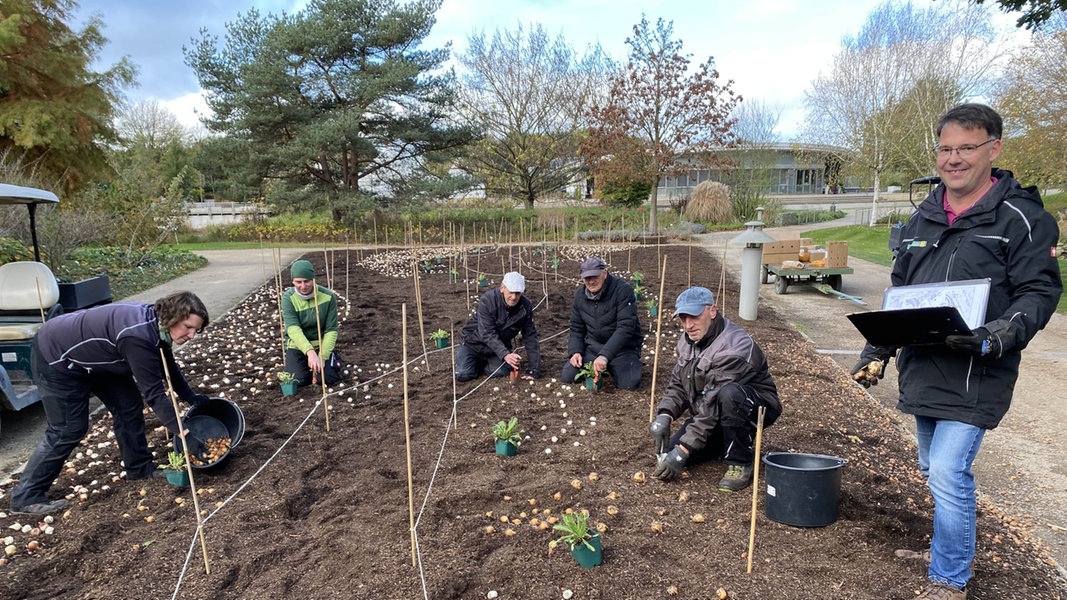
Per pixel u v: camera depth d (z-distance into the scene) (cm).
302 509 373
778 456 362
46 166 1889
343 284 1207
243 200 2731
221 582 300
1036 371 663
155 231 1647
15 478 416
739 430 370
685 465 411
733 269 1450
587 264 562
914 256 286
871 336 278
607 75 3197
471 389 582
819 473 329
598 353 588
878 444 461
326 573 305
